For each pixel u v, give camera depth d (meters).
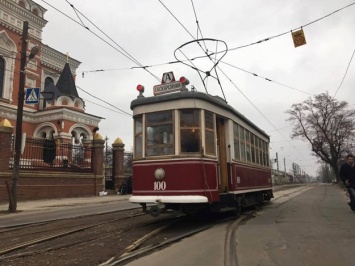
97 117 35.88
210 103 10.85
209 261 6.41
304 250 6.98
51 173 23.02
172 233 9.43
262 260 6.34
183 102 10.23
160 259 6.66
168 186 9.95
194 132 10.22
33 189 21.72
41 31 36.97
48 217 13.91
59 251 7.46
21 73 17.62
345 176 12.50
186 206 10.12
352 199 12.36
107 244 8.12
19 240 8.88
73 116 33.34
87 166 26.75
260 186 15.91
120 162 30.33
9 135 20.56
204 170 10.04
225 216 12.61
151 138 10.49
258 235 8.67
